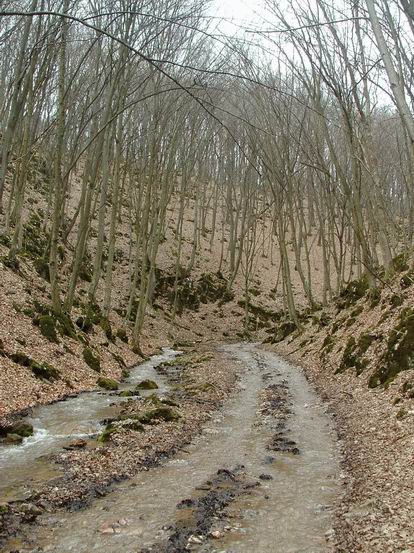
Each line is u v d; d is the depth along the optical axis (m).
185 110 26.19
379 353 14.77
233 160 44.44
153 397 13.17
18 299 17.38
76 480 7.63
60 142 17.64
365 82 20.31
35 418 11.09
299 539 5.88
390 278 20.30
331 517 6.47
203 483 7.75
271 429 11.24
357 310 21.03
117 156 23.14
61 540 5.79
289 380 18.06
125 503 6.92
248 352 27.67
